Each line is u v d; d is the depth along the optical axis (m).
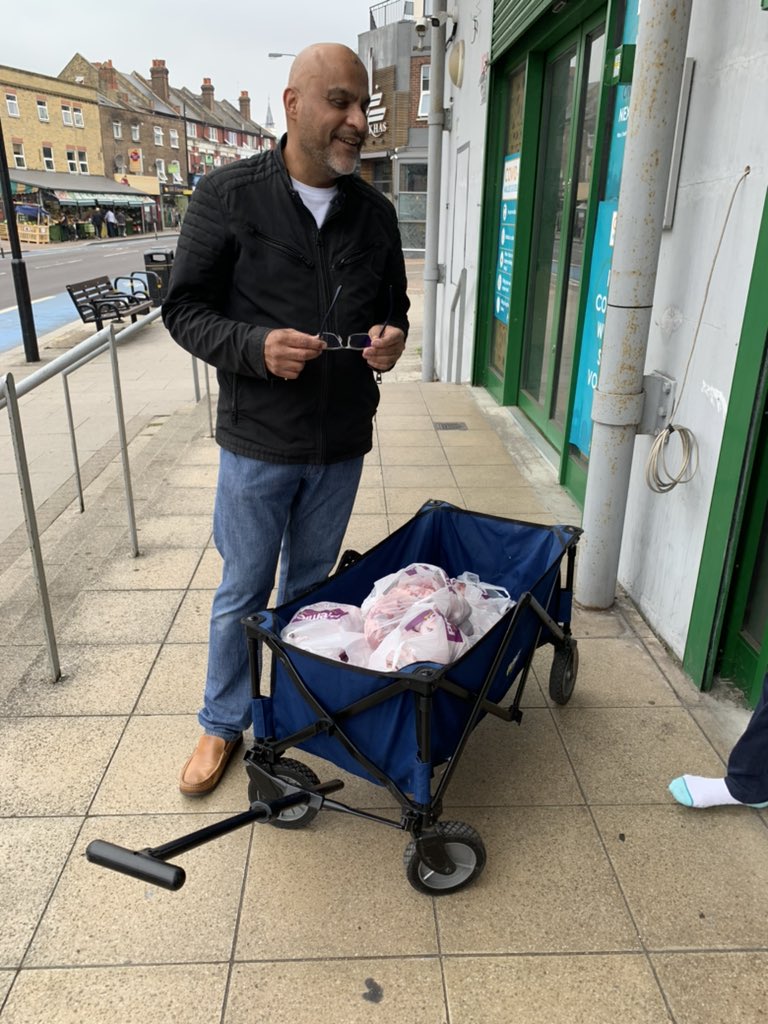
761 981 1.73
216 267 1.96
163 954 1.79
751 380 2.29
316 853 2.07
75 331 13.16
